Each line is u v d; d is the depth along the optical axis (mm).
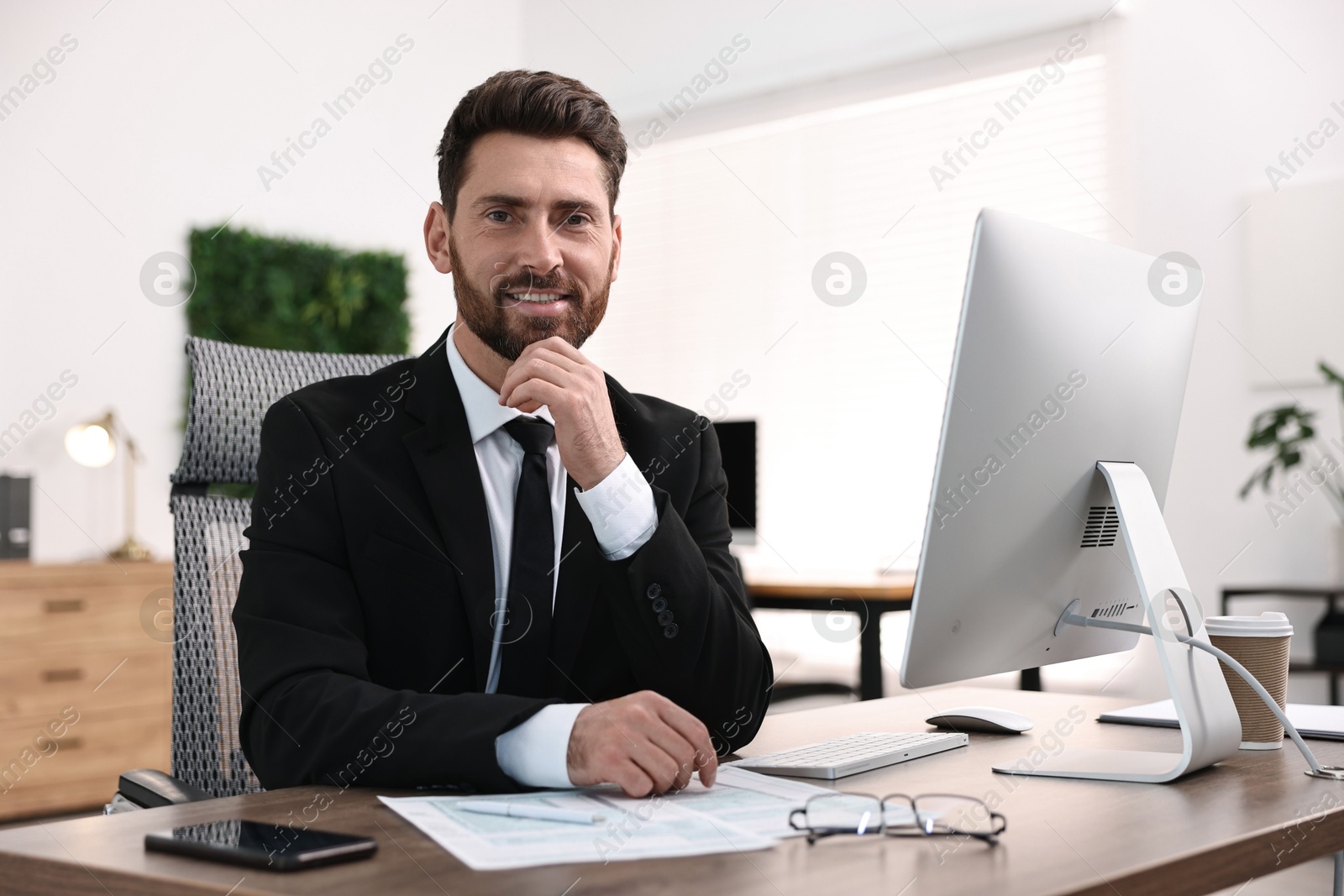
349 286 4328
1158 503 1163
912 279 4520
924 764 1001
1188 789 891
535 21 5043
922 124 4508
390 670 1148
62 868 659
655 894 586
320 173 4328
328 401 1227
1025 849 688
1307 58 3674
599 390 1060
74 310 3721
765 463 4844
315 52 4332
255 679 1013
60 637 3252
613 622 1186
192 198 3996
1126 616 1159
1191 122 3904
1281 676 1104
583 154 1207
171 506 1420
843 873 628
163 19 3938
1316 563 3648
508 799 812
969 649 993
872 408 4598
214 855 654
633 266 5277
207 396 1435
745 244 4953
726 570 1295
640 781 815
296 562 1104
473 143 1196
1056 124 4191
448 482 1180
